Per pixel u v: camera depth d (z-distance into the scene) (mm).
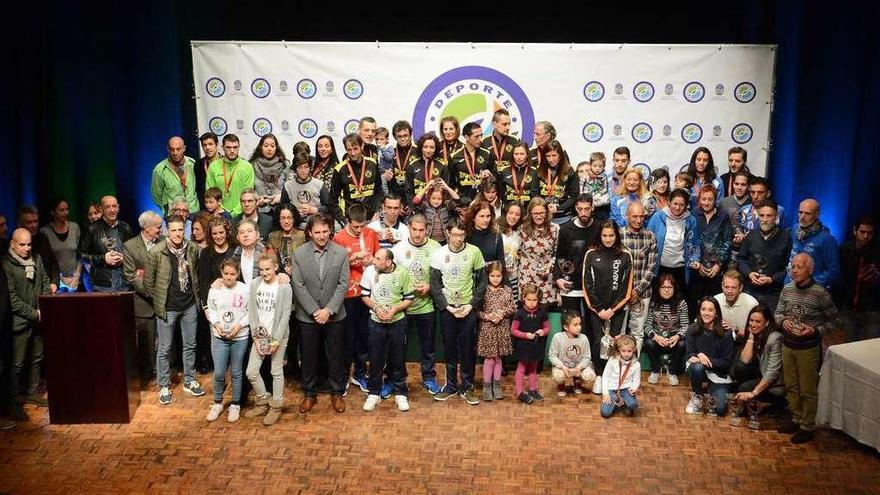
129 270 6523
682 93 8156
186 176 7754
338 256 6168
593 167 7320
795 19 8461
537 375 6957
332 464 5535
